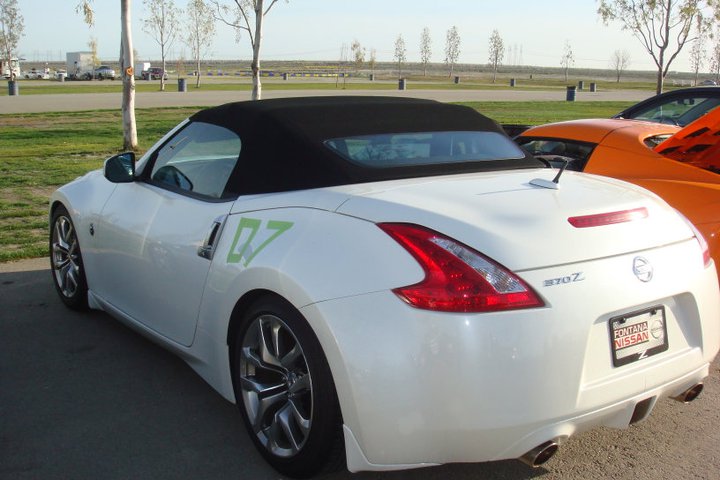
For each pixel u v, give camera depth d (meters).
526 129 6.32
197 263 3.22
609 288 2.48
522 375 2.32
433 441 2.37
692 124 4.63
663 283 2.64
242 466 2.94
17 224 7.43
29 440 3.12
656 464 2.98
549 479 2.86
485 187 2.88
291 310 2.66
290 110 3.38
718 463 2.99
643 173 4.81
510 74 177.25
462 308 2.32
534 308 2.35
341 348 2.43
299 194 2.95
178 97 33.38
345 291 2.48
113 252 4.03
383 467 2.45
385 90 44.31
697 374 2.82
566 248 2.47
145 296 3.75
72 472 2.87
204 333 3.24
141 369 3.91
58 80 72.75
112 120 21.50
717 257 4.11
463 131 3.58
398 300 2.38
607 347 2.50
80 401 3.51
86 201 4.38
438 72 177.88
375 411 2.39
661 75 20.77
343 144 3.16
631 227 2.68
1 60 74.81
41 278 5.58
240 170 3.25
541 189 2.89
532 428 2.35
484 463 2.97
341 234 2.63
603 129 5.34
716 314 2.89
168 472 2.88
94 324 4.59
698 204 4.29
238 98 32.44
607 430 3.29
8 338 4.33
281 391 2.86
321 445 2.60
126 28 14.05
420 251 2.42
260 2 16.02
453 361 2.31
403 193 2.76
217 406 3.48
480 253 2.39
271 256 2.76
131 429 3.24
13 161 12.58
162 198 3.69
